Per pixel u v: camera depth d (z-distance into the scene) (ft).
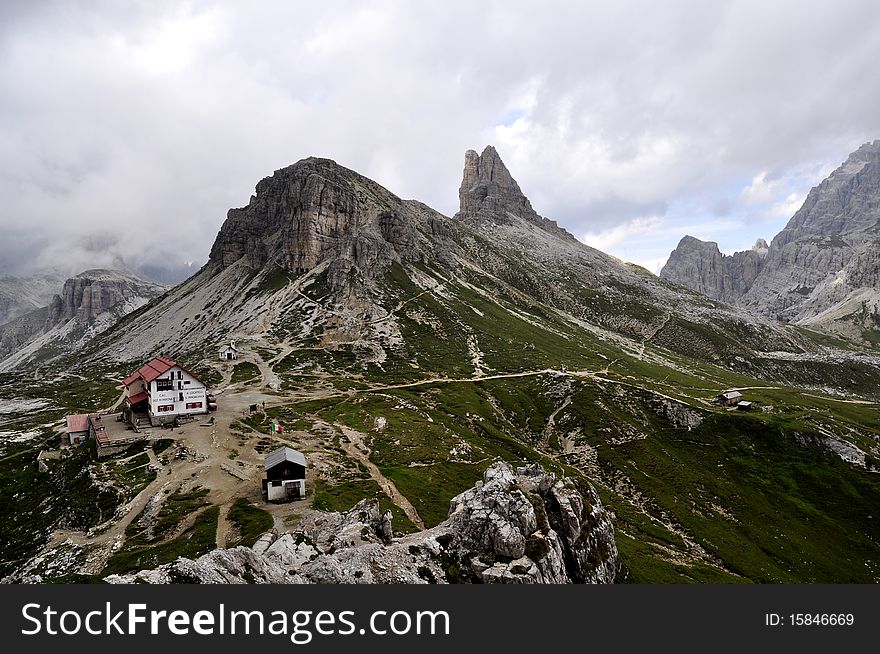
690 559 325.21
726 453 494.18
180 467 289.33
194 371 585.22
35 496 287.48
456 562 163.84
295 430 382.42
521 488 217.97
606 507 389.60
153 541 207.72
